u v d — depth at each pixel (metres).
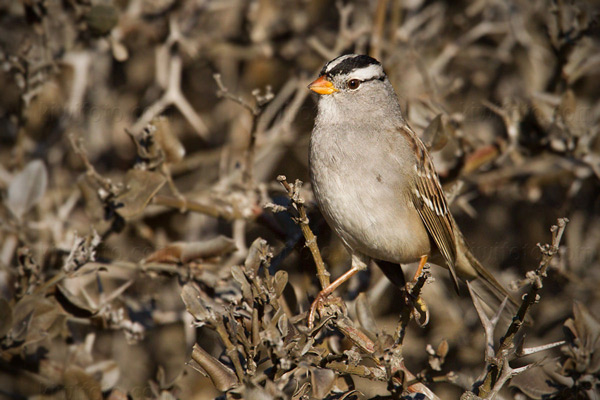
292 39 10.05
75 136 9.10
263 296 4.60
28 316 5.43
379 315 8.59
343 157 6.55
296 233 7.10
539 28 9.45
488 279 7.35
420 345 8.26
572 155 7.93
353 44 9.88
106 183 6.18
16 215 6.78
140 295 8.05
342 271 7.77
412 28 9.62
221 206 7.16
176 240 8.56
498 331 8.05
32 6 7.39
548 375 5.53
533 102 8.20
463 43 9.55
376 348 4.54
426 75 8.54
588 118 8.91
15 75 7.43
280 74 10.31
